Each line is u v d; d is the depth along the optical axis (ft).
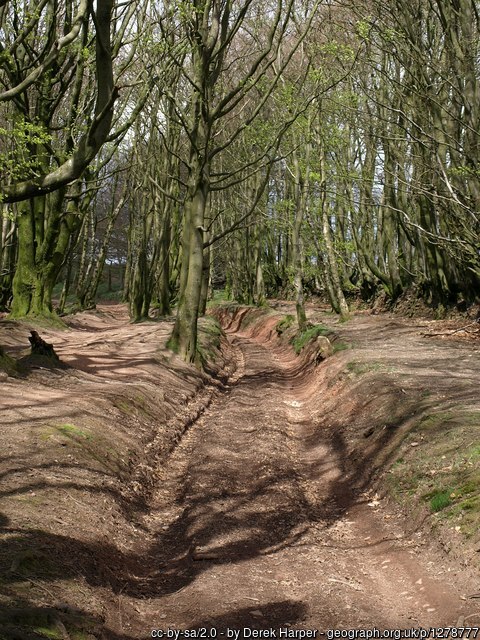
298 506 30.66
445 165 66.54
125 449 35.17
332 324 99.04
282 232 151.43
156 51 61.67
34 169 67.21
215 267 226.79
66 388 44.24
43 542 21.09
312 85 87.71
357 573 23.70
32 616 16.21
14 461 27.73
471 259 68.03
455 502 25.61
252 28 98.99
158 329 93.45
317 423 48.91
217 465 36.50
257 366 84.33
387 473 32.30
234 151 128.06
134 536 26.53
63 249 85.51
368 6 74.23
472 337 69.00
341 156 108.06
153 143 105.60
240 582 21.95
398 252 112.98
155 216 125.08
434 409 37.06
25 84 41.27
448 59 67.77
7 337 67.51
